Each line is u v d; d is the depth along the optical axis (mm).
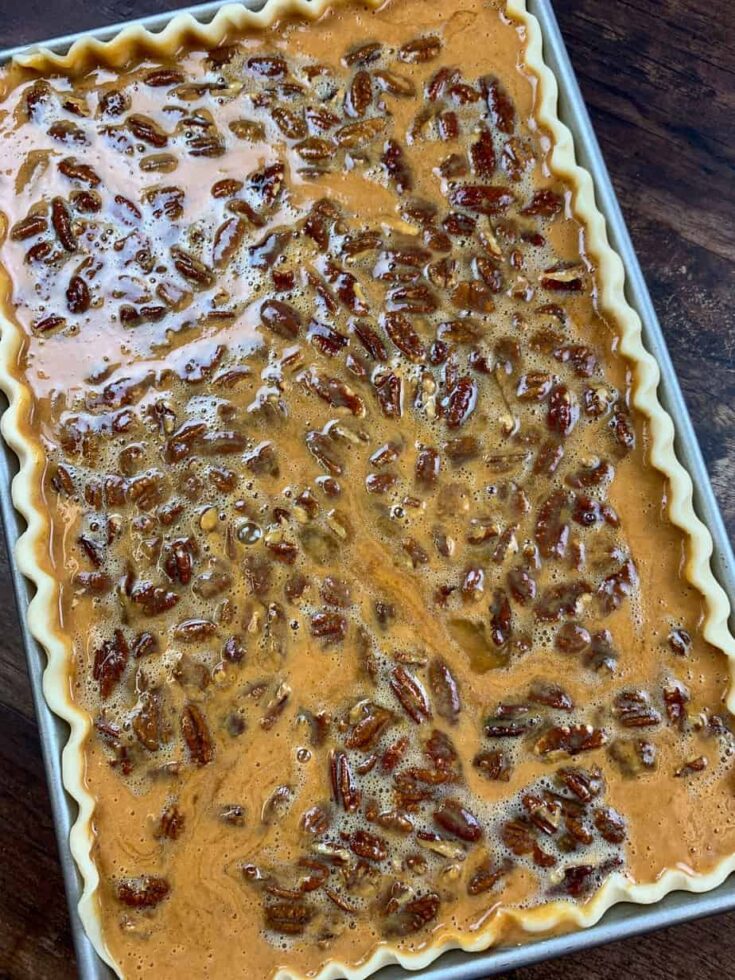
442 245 624
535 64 638
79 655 592
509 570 600
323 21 646
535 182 635
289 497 604
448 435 609
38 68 635
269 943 573
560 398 612
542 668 596
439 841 577
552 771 586
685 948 664
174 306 617
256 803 582
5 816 676
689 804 587
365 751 584
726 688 597
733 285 722
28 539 590
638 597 605
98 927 566
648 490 614
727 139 729
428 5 648
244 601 595
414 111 638
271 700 587
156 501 601
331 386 610
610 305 620
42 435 608
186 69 644
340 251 623
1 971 665
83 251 622
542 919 568
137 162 631
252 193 628
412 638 596
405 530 604
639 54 732
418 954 568
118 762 581
